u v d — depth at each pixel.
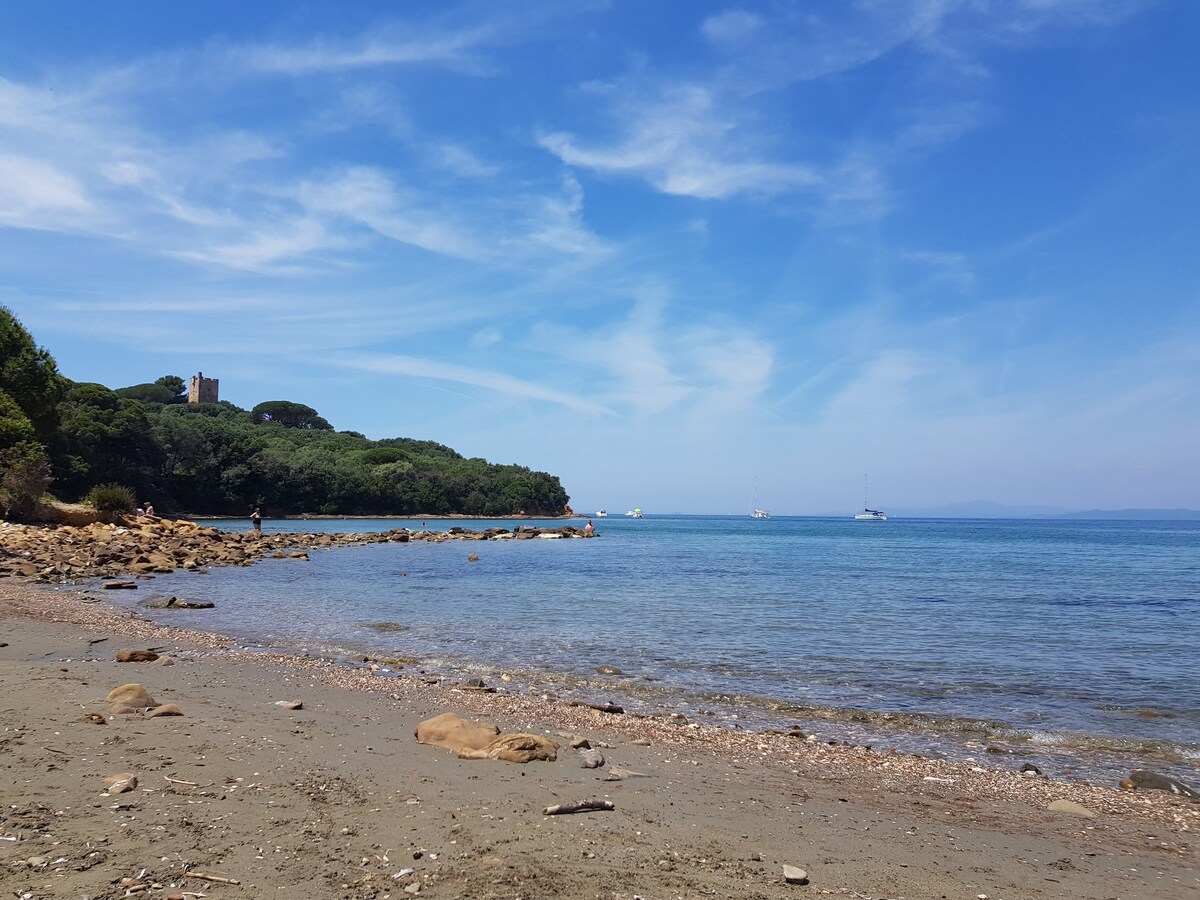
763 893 5.53
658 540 96.06
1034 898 5.94
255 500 117.44
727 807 7.70
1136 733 12.20
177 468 105.81
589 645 19.23
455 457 195.50
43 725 8.34
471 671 15.70
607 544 82.94
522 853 5.82
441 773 7.91
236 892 4.79
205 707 10.23
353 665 15.67
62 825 5.61
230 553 44.50
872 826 7.49
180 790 6.62
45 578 28.48
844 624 23.77
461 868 5.43
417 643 18.95
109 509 51.66
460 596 29.75
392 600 27.80
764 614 25.86
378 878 5.16
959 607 29.14
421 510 147.38
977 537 126.50
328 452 153.25
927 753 11.00
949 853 6.85
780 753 10.34
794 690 14.80
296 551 50.66
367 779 7.46
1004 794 8.99
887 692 14.79
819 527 187.25
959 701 14.18
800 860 6.33
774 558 61.34
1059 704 14.07
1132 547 92.50
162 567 34.66
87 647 14.97
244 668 13.95
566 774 8.38
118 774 6.84
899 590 35.75
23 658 13.38
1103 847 7.29
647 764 9.23
